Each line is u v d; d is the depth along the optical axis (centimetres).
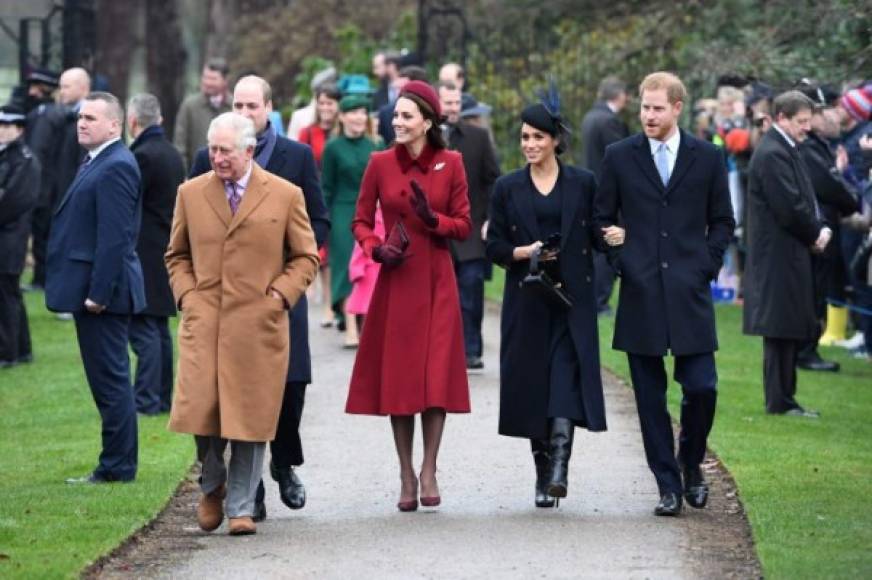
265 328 1253
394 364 1354
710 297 1337
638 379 1341
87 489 1420
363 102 2300
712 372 1331
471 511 1352
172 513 1362
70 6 3228
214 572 1144
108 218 1444
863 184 2194
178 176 1808
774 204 1798
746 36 2795
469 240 2073
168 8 5222
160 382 1838
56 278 1455
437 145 1387
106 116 1466
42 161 2798
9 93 3359
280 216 1265
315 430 1730
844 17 2280
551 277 1325
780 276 1806
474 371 2120
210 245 1259
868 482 1422
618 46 3622
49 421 1827
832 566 1109
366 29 4991
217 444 1269
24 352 2247
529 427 1338
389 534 1262
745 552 1191
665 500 1320
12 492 1412
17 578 1087
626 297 1334
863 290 2214
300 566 1159
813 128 2117
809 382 2086
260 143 1352
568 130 1366
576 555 1184
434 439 1364
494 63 3725
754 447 1594
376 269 2239
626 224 1343
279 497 1433
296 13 5091
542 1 3834
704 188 1338
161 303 1812
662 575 1124
